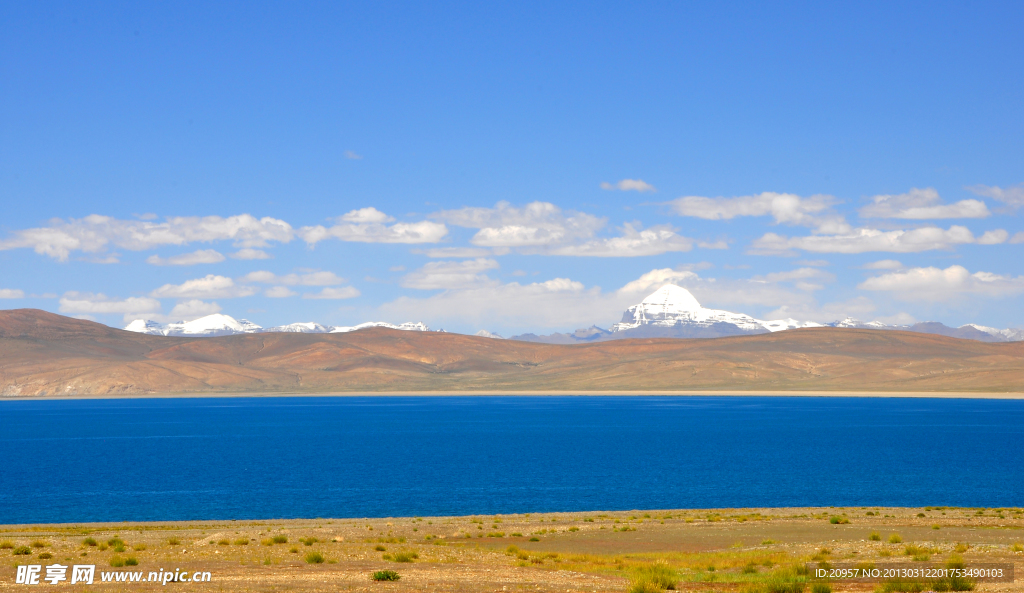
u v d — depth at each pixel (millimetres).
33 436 179250
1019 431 180625
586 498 76625
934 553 34188
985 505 70312
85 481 93750
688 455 124500
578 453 129250
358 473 100500
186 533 49000
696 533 46094
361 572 29344
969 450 132000
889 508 60312
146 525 56625
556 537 46000
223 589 25109
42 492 83875
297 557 34562
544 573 29766
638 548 40875
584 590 25641
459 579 27656
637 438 163500
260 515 67750
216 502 75438
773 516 54531
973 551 34844
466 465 110250
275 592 24656
